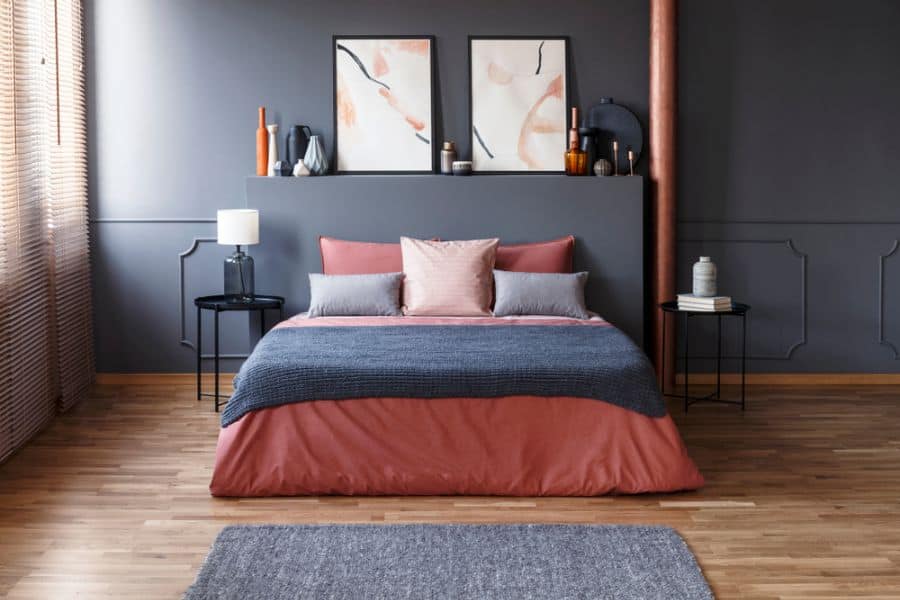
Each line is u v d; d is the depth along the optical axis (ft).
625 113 20.13
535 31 20.16
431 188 19.66
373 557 11.53
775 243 20.49
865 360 20.70
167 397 19.57
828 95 20.22
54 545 12.01
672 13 19.48
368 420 13.85
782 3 20.08
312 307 18.31
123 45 19.99
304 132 19.94
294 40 20.10
